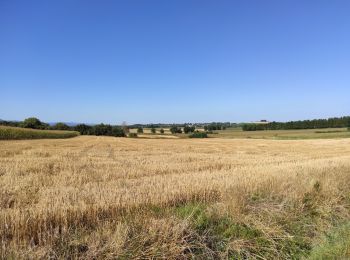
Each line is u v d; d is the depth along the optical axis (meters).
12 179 11.83
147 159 21.92
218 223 6.86
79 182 11.57
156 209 7.35
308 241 6.70
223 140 65.69
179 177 11.66
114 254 5.19
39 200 8.15
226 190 8.60
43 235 5.55
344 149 40.12
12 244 5.22
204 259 5.62
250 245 6.18
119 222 6.09
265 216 7.41
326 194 9.36
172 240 5.69
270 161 21.56
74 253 5.09
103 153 27.45
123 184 10.47
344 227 7.17
